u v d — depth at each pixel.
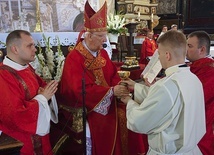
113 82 2.62
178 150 1.43
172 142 1.42
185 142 1.40
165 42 1.45
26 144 1.99
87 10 2.44
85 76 2.31
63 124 2.49
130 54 3.46
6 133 1.80
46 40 3.15
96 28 2.33
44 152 2.16
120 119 2.34
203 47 1.92
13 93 1.87
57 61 2.90
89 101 2.22
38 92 2.15
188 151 1.49
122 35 5.26
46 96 2.03
